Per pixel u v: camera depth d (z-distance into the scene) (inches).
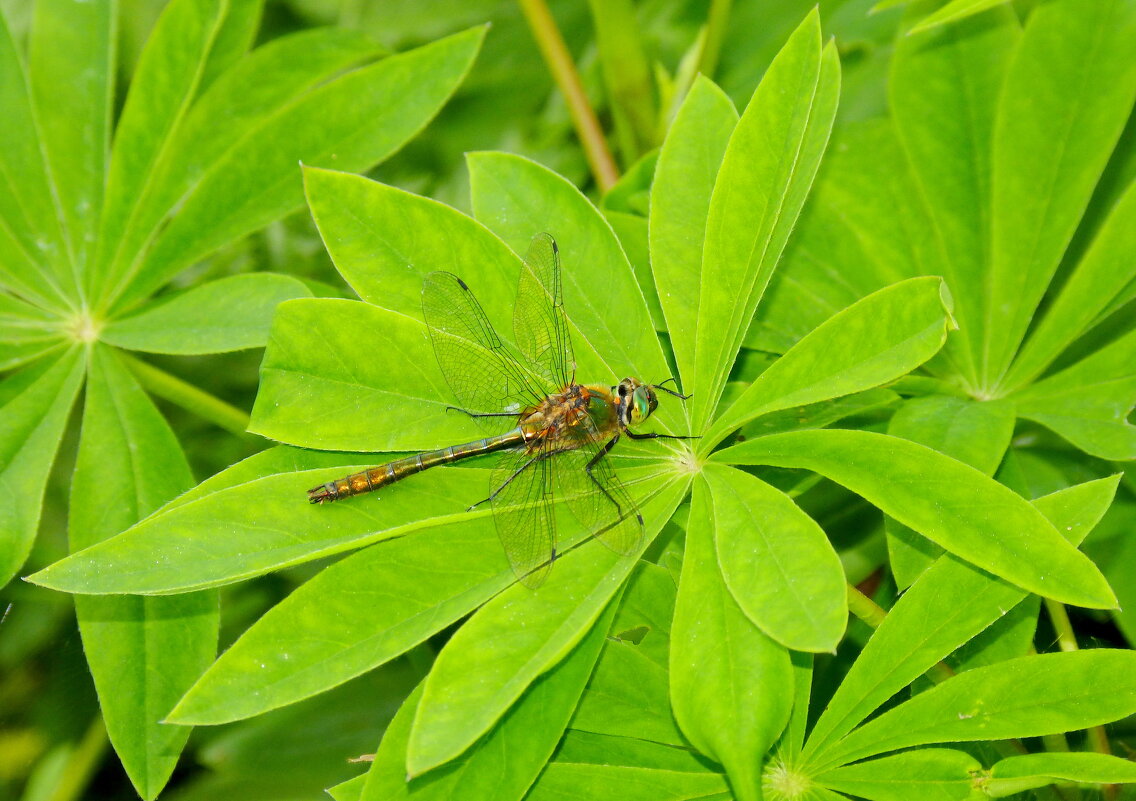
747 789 20.1
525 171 22.2
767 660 20.5
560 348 21.9
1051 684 20.9
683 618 20.7
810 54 21.3
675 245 22.0
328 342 21.5
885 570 23.2
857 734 21.2
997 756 22.0
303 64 24.1
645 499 21.5
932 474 20.8
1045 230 22.7
